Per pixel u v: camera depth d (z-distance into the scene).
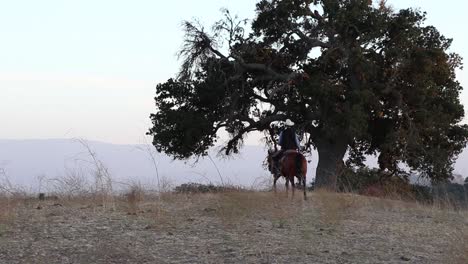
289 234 10.30
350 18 34.69
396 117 35.97
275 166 17.19
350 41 35.59
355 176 31.09
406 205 15.59
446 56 36.53
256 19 37.91
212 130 37.25
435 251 9.37
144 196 14.25
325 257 8.66
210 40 37.50
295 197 16.73
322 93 33.06
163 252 8.70
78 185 13.77
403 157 34.69
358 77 35.59
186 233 10.09
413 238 10.49
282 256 8.62
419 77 35.81
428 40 36.84
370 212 14.01
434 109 35.97
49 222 10.62
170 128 36.59
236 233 10.18
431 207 15.55
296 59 36.97
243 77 38.00
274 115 37.62
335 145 36.47
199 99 37.72
